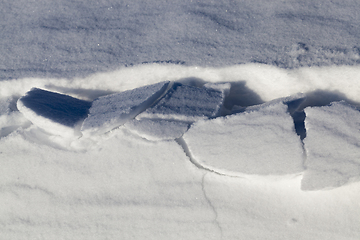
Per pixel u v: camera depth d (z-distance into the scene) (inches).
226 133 123.8
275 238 123.3
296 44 126.8
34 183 126.6
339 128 122.9
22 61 131.1
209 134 124.0
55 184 126.3
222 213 123.7
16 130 127.4
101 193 125.5
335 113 123.5
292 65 125.9
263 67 126.3
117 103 126.0
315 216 123.2
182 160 124.1
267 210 123.6
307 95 128.3
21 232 127.0
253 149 122.9
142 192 124.8
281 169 122.0
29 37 133.0
